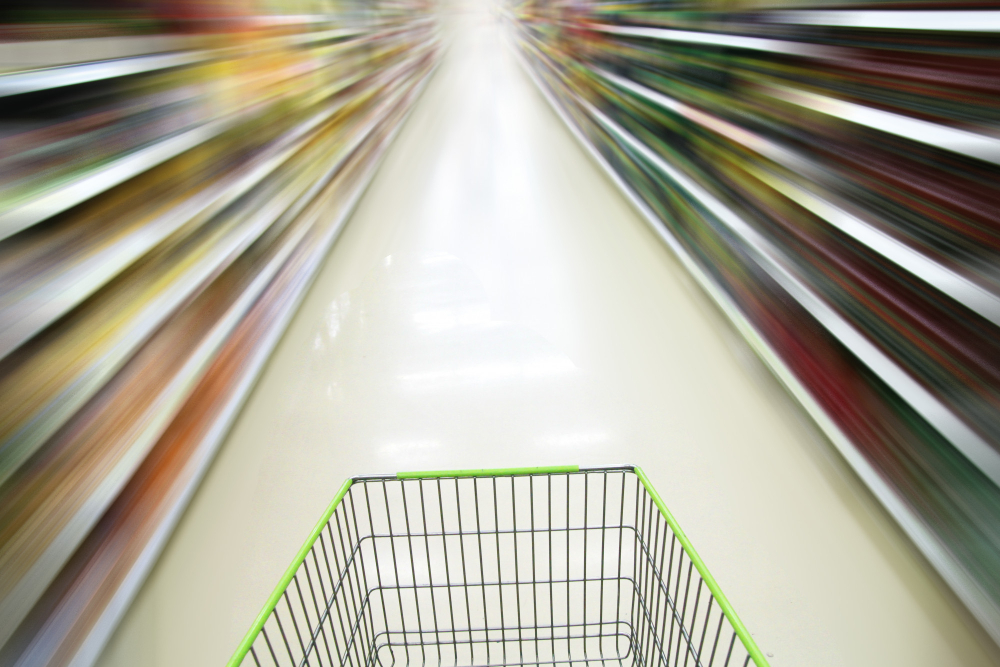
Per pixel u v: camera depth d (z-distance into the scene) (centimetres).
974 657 123
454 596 145
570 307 286
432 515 168
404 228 398
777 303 208
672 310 277
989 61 115
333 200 388
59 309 124
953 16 122
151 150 168
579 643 133
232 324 214
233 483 182
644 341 253
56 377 125
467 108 808
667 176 337
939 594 136
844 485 168
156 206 172
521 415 211
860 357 156
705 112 281
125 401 149
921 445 139
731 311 244
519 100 855
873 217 154
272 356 252
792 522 158
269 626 137
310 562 154
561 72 771
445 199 454
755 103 224
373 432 205
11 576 110
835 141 168
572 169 522
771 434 192
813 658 125
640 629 114
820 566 145
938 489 135
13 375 115
